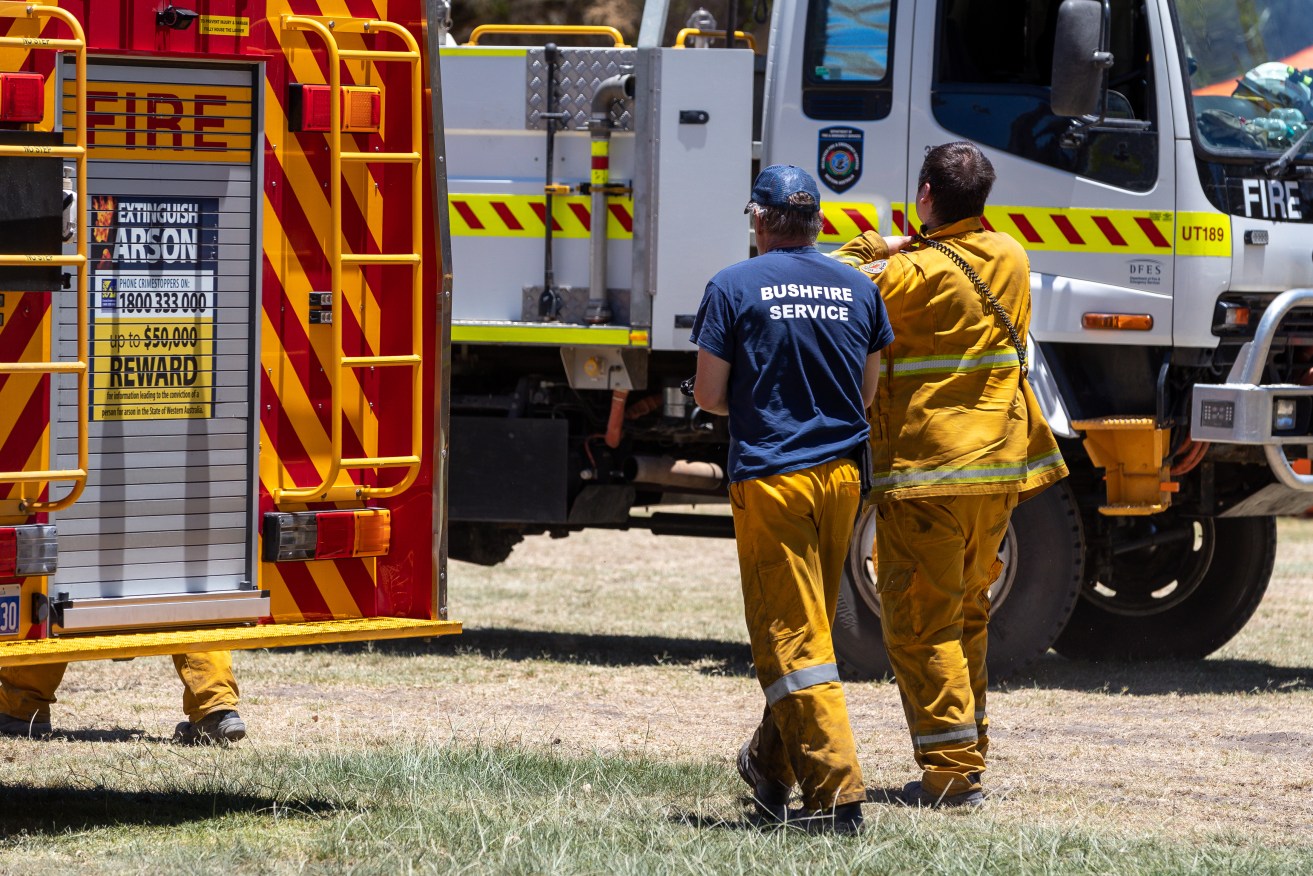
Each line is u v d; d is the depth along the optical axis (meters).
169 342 17.14
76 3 16.27
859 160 27.61
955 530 17.95
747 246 27.58
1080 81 25.34
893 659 18.41
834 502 16.64
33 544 16.02
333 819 16.98
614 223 28.14
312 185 17.80
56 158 15.38
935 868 15.27
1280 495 28.27
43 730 21.83
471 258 28.70
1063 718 24.80
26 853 15.58
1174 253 26.77
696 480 29.64
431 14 17.83
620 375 28.42
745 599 16.88
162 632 16.98
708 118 27.48
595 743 21.92
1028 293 18.69
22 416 16.12
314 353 17.94
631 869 14.93
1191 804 19.23
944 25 27.36
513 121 28.38
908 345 18.11
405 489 18.16
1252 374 26.23
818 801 16.38
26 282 15.32
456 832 16.16
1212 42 27.30
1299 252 27.30
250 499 17.61
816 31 27.70
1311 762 21.69
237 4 17.20
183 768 19.34
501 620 35.50
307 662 28.73
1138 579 31.69
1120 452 26.97
